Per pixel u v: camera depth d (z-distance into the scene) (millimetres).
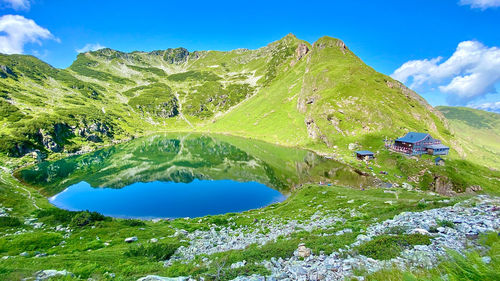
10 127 148250
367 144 124062
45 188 85188
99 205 69562
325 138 145125
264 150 155750
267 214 48844
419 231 14773
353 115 147500
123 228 36969
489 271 5402
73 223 37406
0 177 87875
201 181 94438
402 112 151625
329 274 10648
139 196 77500
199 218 49188
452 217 16516
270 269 13172
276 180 93562
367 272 9766
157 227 39469
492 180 82625
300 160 122000
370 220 25719
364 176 91000
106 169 114750
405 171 89562
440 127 158000
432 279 6520
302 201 53125
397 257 11016
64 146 162125
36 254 25625
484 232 11977
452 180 79875
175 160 132750
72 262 20125
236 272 12898
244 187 86188
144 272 18203
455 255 6383
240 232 35969
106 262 21406
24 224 37969
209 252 25375
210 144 189250
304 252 15016
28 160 127062
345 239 17531
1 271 14625
